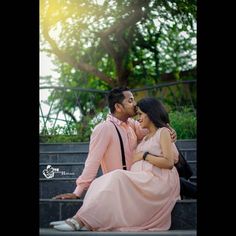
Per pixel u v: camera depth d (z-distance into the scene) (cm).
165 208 652
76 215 640
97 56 897
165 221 654
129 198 641
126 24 848
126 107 688
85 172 676
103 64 923
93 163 676
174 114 834
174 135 679
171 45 890
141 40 884
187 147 786
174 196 661
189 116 825
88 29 838
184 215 661
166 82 940
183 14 816
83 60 880
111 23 845
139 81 951
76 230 637
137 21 845
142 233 623
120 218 636
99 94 878
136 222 642
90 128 818
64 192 730
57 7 774
